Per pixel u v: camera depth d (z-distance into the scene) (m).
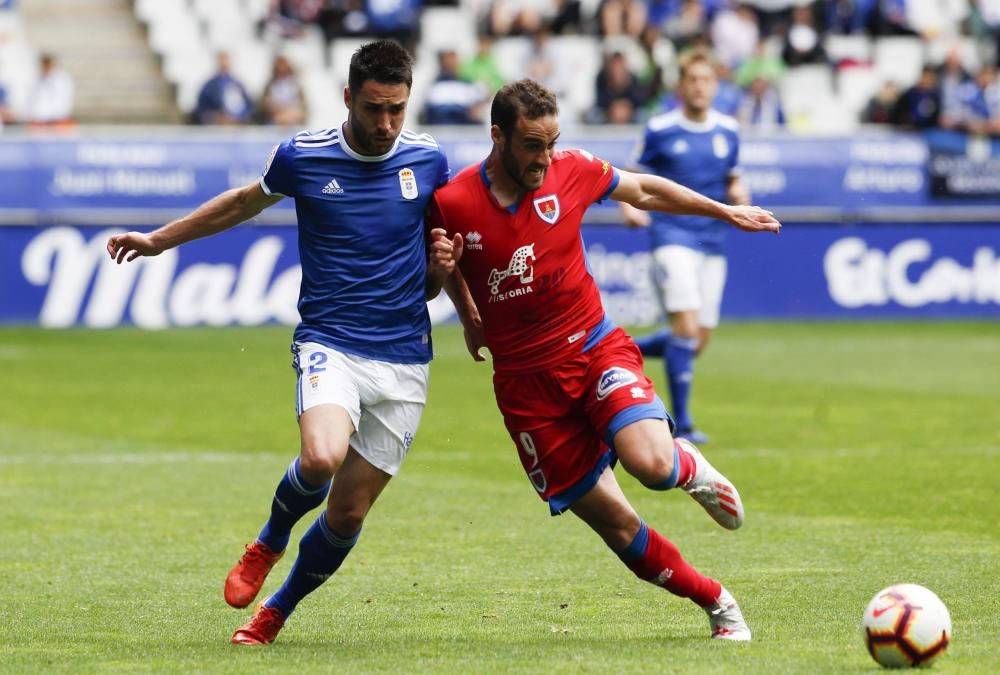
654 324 74.00
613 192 20.48
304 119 78.38
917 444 40.59
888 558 25.83
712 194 42.59
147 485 34.94
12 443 41.62
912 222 77.06
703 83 42.28
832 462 37.53
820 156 76.19
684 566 19.64
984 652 18.50
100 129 77.19
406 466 37.78
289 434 43.53
